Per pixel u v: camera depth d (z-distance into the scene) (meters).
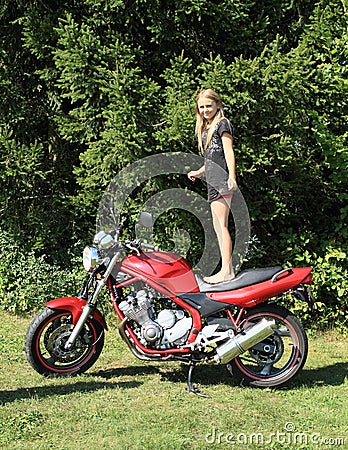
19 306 7.59
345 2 6.87
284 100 6.46
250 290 5.07
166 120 6.45
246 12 7.28
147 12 7.20
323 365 5.90
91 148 6.98
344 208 7.30
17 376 5.34
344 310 7.17
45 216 8.22
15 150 7.20
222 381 5.30
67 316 5.40
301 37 7.21
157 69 7.55
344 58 7.07
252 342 4.99
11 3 7.91
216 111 5.66
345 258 7.15
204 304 5.07
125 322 5.12
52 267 7.79
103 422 4.39
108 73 6.52
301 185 7.17
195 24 7.25
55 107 8.14
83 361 5.41
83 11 7.57
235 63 6.33
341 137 6.80
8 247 8.02
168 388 5.10
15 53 8.04
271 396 4.98
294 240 7.32
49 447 4.00
